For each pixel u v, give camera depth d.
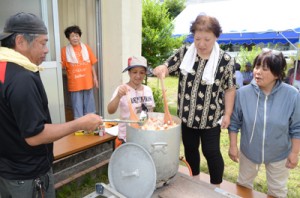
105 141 2.19
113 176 1.11
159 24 5.44
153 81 7.23
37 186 1.13
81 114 3.42
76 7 3.66
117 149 1.09
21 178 1.09
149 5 5.36
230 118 1.58
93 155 2.50
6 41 1.01
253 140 1.58
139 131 1.04
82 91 3.39
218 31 1.31
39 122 0.96
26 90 0.93
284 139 1.52
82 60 3.26
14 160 1.08
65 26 3.79
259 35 5.94
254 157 1.63
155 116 1.35
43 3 2.89
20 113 0.93
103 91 3.76
